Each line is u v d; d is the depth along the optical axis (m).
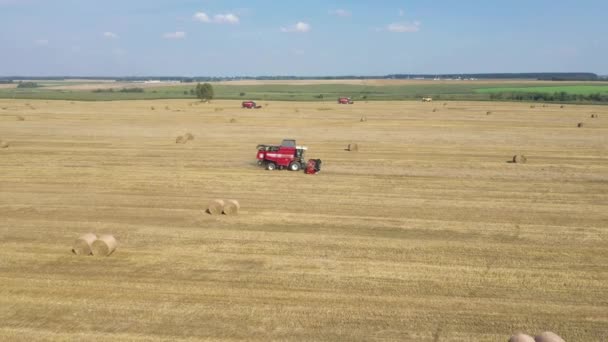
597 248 20.66
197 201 27.59
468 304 15.72
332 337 13.80
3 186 30.86
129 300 15.85
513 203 27.64
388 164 38.69
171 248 20.38
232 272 18.02
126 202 27.38
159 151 44.09
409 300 15.94
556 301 15.98
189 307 15.41
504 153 44.41
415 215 25.23
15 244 20.77
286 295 16.23
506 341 13.70
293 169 35.91
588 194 29.69
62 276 17.64
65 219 24.27
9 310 15.20
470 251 20.19
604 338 13.90
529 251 20.25
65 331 14.04
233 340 13.62
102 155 41.81
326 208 26.33
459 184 32.06
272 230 22.70
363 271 18.12
